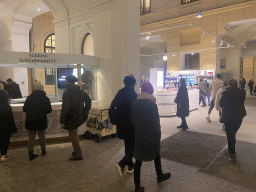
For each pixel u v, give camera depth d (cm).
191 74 1538
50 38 1634
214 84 648
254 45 2362
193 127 603
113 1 545
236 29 1556
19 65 521
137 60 599
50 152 412
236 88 344
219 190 263
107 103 576
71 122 354
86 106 373
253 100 1241
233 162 346
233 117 336
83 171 324
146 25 1772
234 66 2067
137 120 248
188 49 1563
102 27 578
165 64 2258
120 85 550
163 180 282
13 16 925
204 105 1026
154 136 244
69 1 668
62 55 490
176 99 564
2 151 369
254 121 666
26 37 1023
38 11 908
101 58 584
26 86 1005
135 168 256
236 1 1291
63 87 571
